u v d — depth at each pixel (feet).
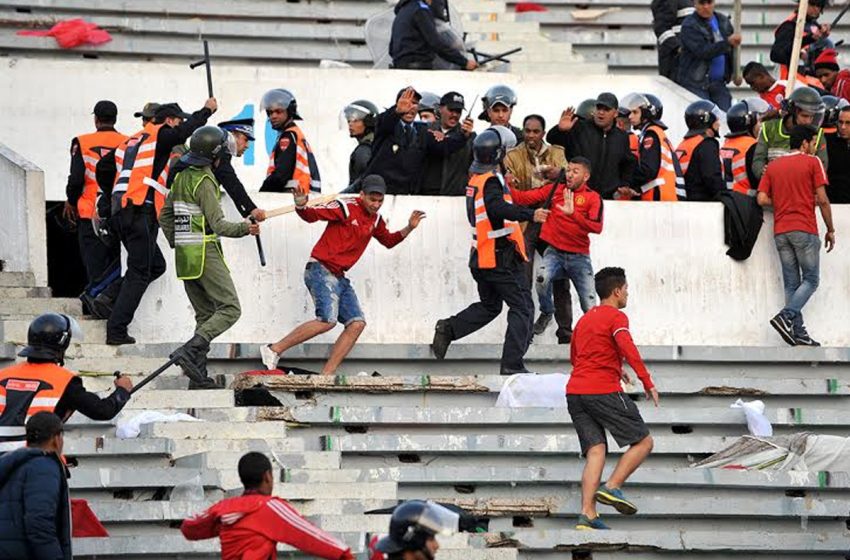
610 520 151.94
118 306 167.84
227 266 166.50
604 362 145.18
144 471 146.61
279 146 179.93
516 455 157.38
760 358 176.45
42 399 133.08
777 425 166.50
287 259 175.42
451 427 160.15
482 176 166.30
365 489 149.69
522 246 166.91
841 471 156.66
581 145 182.19
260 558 116.06
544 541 144.97
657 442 159.94
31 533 119.75
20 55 246.27
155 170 168.86
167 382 162.20
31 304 171.83
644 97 192.85
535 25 261.03
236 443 151.84
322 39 257.55
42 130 220.02
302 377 161.48
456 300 178.40
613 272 146.61
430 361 173.06
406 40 225.97
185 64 228.43
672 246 183.52
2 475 121.60
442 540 142.92
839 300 185.16
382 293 177.78
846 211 185.68
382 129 177.27
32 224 178.19
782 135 184.24
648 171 185.37
